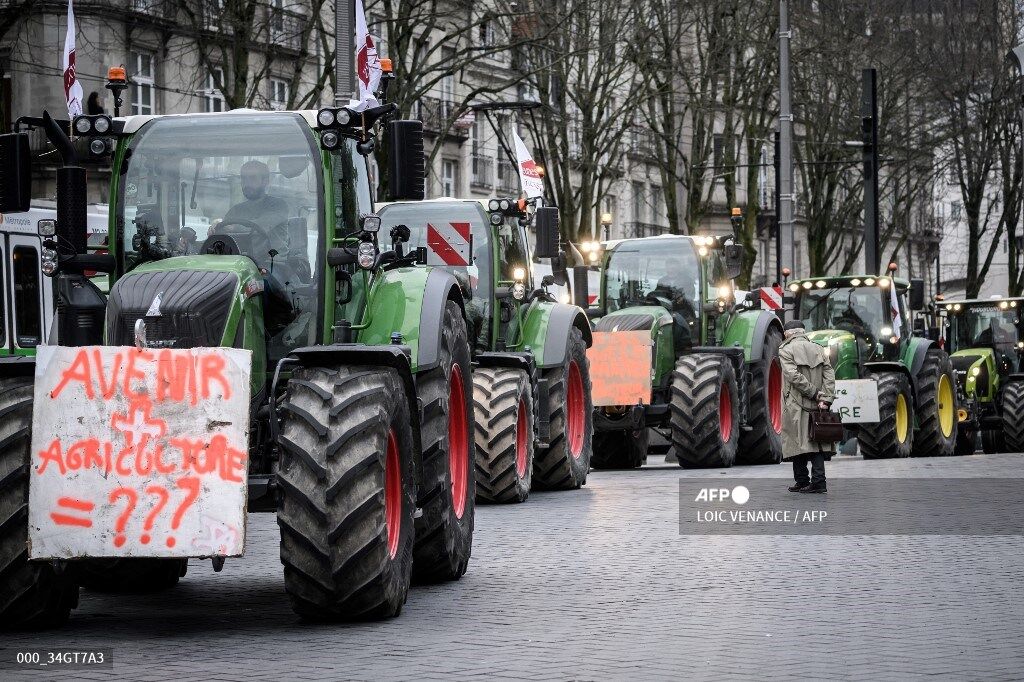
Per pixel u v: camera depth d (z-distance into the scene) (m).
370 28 29.92
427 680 7.04
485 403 15.47
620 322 20.94
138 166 9.59
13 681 7.02
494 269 16.36
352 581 8.30
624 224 54.81
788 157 34.84
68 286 9.30
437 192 45.59
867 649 7.76
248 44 29.36
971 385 30.11
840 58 44.72
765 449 22.22
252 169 9.54
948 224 67.81
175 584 10.23
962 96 47.22
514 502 15.68
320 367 8.66
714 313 21.91
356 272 9.97
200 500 7.92
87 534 7.93
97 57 32.88
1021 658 7.52
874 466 21.58
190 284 8.73
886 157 47.44
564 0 35.84
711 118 42.59
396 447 8.73
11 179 9.13
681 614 8.89
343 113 9.45
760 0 41.03
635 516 14.30
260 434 9.01
